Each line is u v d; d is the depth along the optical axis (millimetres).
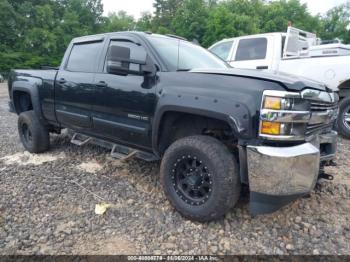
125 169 3951
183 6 34625
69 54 4148
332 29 41344
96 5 44375
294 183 2264
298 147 2311
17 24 34188
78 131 4070
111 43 3545
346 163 4281
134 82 3088
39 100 4367
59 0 41125
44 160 4332
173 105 2680
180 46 3535
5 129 6469
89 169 3963
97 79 3490
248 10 35125
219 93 2457
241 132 2314
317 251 2344
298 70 5793
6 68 29594
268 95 2250
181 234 2537
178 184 2777
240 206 2953
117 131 3367
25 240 2426
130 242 2428
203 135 2721
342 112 5449
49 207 2957
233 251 2338
